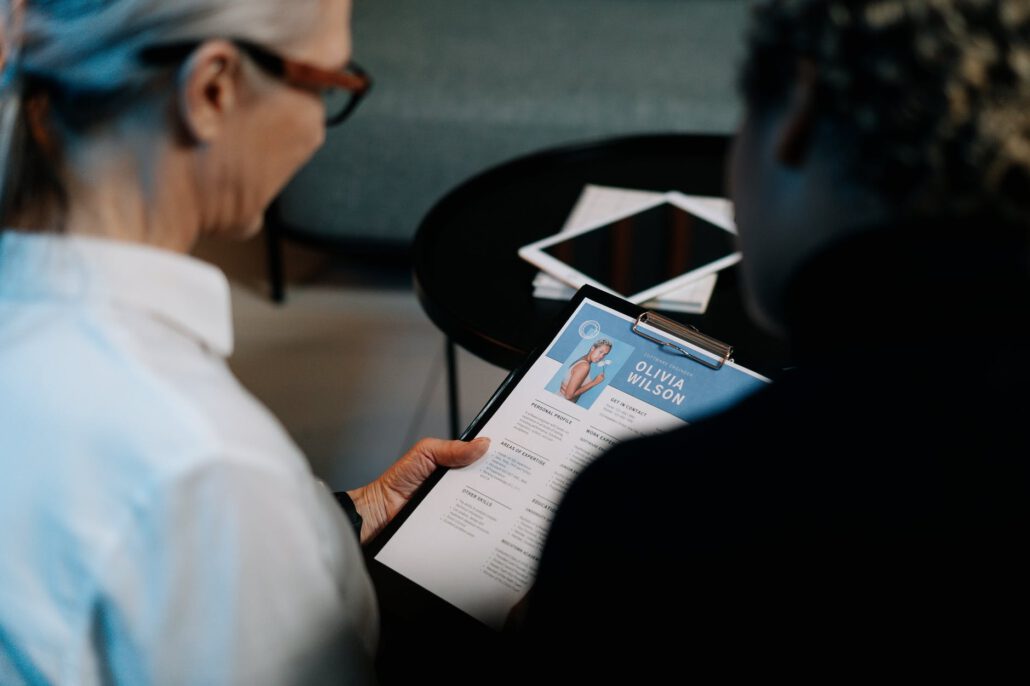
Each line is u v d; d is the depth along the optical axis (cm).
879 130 41
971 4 41
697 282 126
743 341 120
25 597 54
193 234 61
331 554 65
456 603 80
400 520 85
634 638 47
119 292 55
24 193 55
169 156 55
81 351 53
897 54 41
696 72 223
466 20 245
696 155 162
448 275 136
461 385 207
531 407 91
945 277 43
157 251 57
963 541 42
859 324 46
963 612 42
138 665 55
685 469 47
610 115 212
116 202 56
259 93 55
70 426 53
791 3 44
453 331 128
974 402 44
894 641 43
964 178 40
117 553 53
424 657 77
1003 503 42
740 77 48
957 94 40
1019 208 41
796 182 46
